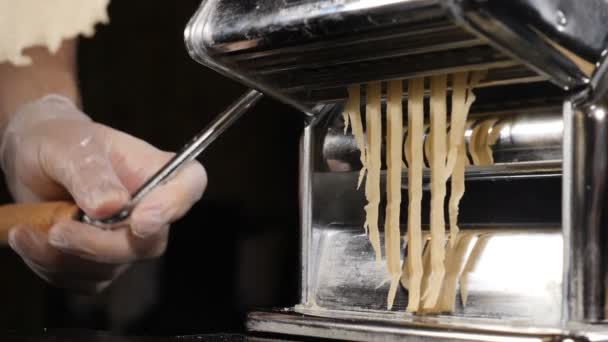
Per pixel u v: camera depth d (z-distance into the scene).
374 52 0.71
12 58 1.16
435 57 0.71
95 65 1.37
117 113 1.39
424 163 0.83
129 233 1.15
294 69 0.77
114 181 1.07
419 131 0.78
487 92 0.78
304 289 0.86
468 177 0.80
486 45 0.67
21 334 0.94
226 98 1.47
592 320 0.67
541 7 0.62
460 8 0.58
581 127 0.68
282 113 1.52
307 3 0.69
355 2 0.66
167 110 1.43
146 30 1.41
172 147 1.43
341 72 0.77
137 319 1.37
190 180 1.12
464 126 0.76
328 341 0.74
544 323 0.72
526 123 0.77
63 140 1.13
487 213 0.79
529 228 0.76
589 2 0.67
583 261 0.67
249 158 1.49
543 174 0.76
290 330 0.75
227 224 1.46
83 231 1.10
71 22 1.18
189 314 1.42
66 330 0.98
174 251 1.41
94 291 1.30
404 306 0.80
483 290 0.76
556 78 0.67
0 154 1.28
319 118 0.87
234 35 0.74
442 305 0.77
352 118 0.81
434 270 0.76
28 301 1.29
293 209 1.54
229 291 1.46
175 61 1.43
